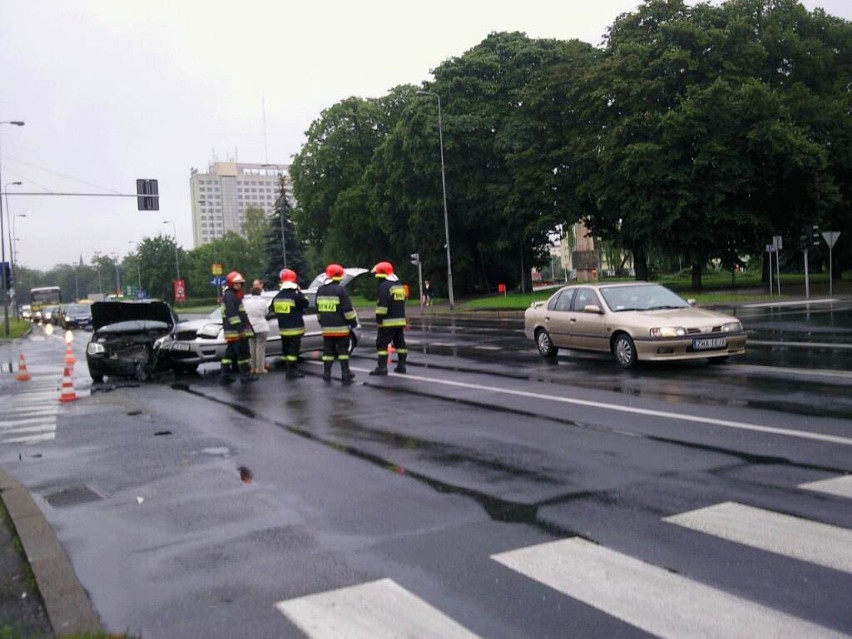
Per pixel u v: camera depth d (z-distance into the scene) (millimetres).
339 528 5254
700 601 3869
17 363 22281
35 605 4195
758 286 46250
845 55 43906
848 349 14047
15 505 6141
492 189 44312
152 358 15633
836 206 42719
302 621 3861
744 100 34719
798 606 3771
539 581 4195
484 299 48469
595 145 39906
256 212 106000
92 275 162625
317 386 12711
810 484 5680
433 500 5781
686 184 35844
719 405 8883
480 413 9297
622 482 5980
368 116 60156
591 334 13484
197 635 3775
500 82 46406
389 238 54438
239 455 7707
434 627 3723
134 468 7438
